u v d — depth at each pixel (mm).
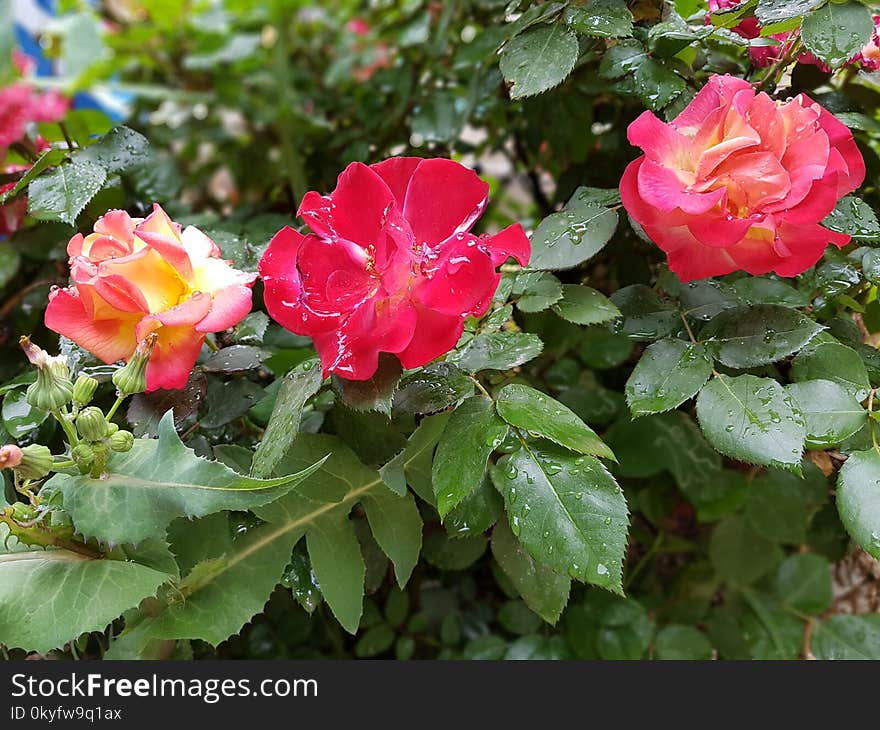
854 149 658
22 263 1021
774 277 765
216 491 589
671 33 731
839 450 670
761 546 1131
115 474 600
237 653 962
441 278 582
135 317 620
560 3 800
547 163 1155
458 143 1206
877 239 708
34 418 721
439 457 641
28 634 573
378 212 609
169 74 1561
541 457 632
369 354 584
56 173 776
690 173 636
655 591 1173
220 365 731
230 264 678
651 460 1047
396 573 713
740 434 628
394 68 1194
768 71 789
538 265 726
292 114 1243
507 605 1020
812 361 704
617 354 980
